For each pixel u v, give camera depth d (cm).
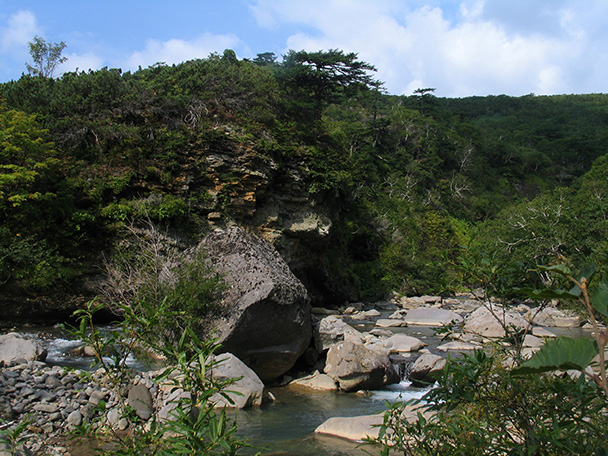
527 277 371
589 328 2408
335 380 1337
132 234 2556
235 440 324
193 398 343
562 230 3759
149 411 921
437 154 8894
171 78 3391
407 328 2534
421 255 5234
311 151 3444
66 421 885
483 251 401
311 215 3409
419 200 7081
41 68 3684
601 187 5706
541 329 2131
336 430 929
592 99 18000
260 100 3516
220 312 1284
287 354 1357
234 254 1433
